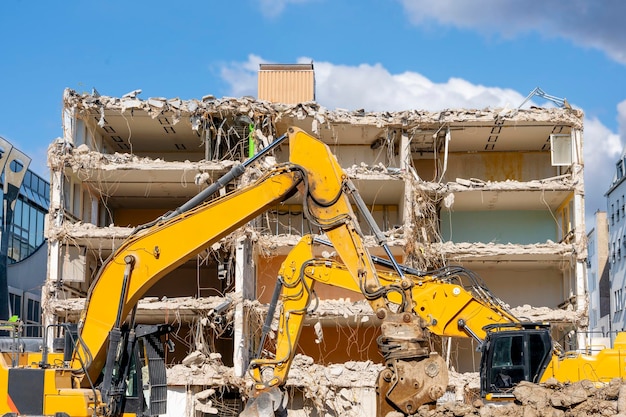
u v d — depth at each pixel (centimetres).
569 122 4656
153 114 4547
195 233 2414
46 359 2519
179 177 4569
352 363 4303
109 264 2420
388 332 2233
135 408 2445
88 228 4412
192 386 4169
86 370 2391
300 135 2383
